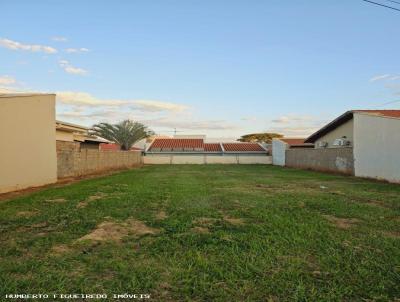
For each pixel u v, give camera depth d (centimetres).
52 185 1358
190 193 1052
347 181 1582
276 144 3875
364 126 1812
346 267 397
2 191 1095
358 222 647
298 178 1761
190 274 376
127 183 1398
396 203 879
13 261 412
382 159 1630
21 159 1211
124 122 4147
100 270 386
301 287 341
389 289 342
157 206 806
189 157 4172
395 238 527
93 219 649
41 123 1364
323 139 2777
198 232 559
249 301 315
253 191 1137
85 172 1961
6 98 1119
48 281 353
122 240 509
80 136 2416
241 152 4391
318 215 705
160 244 486
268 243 494
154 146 4556
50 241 496
